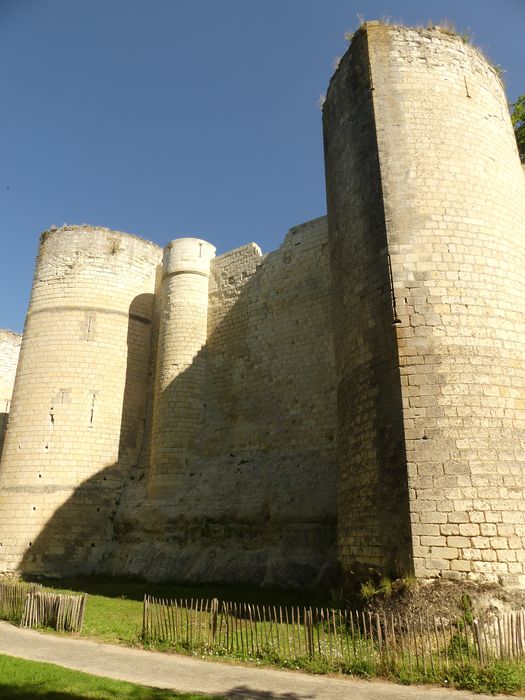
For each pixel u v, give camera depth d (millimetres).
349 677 8266
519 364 11680
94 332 25438
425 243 12328
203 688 7602
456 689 7578
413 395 11094
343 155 14938
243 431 21609
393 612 9656
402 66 14281
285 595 15523
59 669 8328
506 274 12492
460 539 9867
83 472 23281
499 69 16156
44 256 27000
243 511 19078
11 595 13984
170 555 19922
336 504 16891
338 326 14344
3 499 22641
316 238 22000
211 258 25891
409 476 10492
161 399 23250
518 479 10414
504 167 13969
